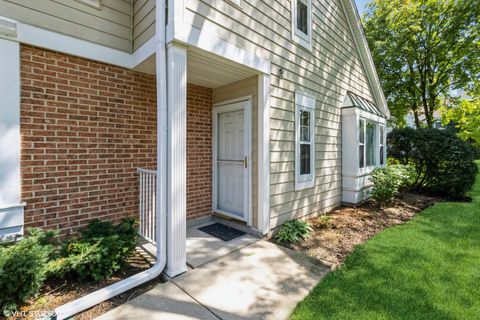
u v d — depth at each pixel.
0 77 2.55
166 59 2.69
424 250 3.55
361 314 2.18
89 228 2.86
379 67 13.55
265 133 3.85
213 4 3.01
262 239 3.80
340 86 6.31
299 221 4.33
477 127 9.92
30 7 2.73
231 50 3.24
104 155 3.38
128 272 2.71
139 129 3.70
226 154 4.57
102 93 3.33
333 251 3.50
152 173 3.15
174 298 2.31
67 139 3.06
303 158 4.95
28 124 2.77
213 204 4.69
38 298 2.21
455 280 2.75
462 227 4.62
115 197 3.48
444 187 7.69
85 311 2.10
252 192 3.99
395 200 6.93
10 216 2.63
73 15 3.03
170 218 2.66
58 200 3.01
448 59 12.14
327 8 5.76
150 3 3.03
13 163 2.64
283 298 2.38
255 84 3.93
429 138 8.01
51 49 2.89
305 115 5.01
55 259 2.42
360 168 6.48
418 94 13.62
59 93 2.99
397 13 12.41
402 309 2.25
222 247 3.45
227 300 2.31
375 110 7.70
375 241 3.89
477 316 2.18
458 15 10.88
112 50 3.35
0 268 1.93
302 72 4.82
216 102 4.61
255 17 3.69
